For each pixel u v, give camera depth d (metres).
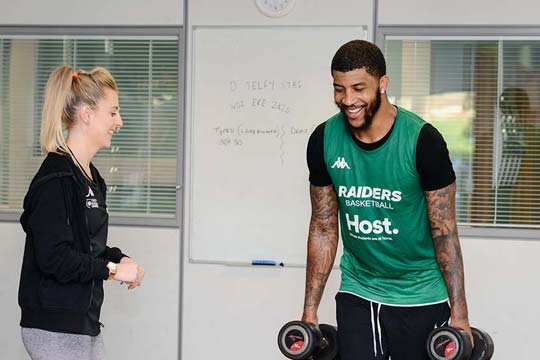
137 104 4.62
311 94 4.42
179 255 4.57
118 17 4.60
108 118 2.88
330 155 2.70
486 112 4.37
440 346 2.48
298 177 4.45
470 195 4.38
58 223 2.69
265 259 4.49
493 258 4.34
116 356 4.63
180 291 4.57
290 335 2.74
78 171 2.79
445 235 2.62
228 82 4.49
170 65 4.58
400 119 2.60
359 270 2.84
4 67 4.73
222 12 4.48
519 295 4.32
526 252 4.32
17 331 4.70
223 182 4.52
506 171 4.36
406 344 2.76
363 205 2.68
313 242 2.87
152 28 4.58
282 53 4.43
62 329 2.73
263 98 4.46
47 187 2.71
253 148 4.48
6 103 4.74
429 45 4.38
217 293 4.54
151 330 4.61
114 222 4.62
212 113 4.51
